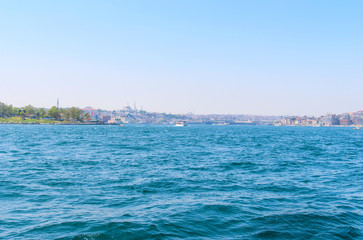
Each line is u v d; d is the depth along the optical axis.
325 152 50.50
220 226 12.73
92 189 19.92
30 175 25.22
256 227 12.62
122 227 12.48
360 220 13.63
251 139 95.88
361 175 26.53
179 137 106.19
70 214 14.31
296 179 24.33
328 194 18.88
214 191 19.53
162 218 13.69
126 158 39.09
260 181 23.28
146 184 21.61
